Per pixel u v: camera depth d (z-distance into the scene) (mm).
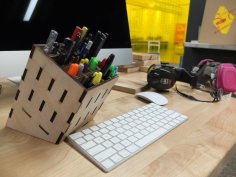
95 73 399
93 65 425
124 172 350
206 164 388
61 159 365
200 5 1890
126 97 738
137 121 530
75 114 384
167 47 2092
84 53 434
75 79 369
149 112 596
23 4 589
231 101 804
